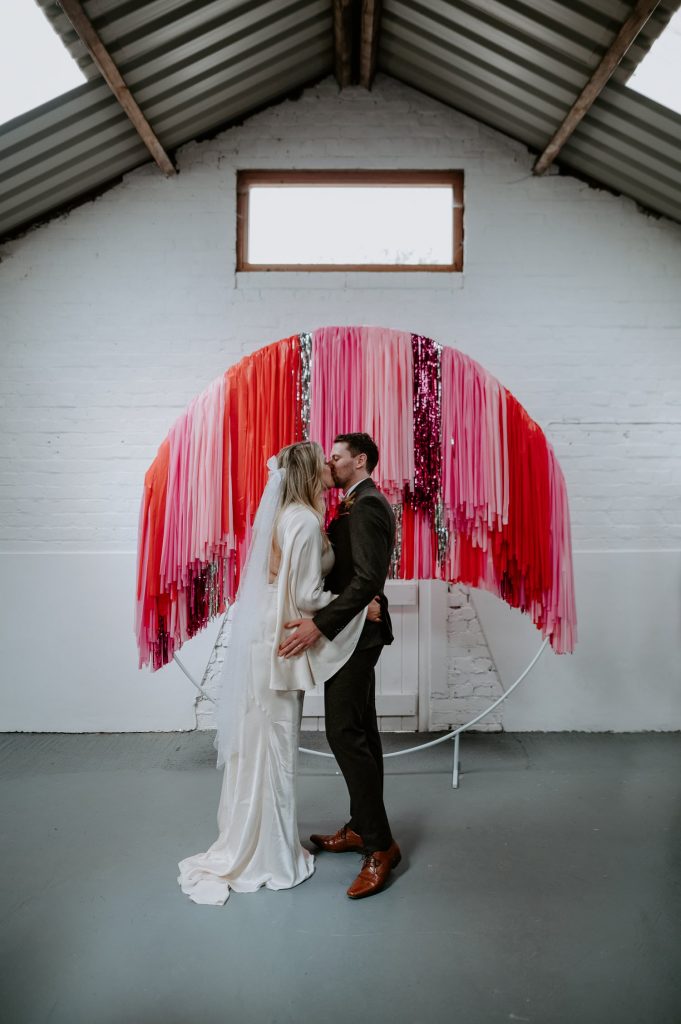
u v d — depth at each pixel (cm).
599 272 369
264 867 217
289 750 219
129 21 265
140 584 292
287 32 313
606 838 250
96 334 368
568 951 186
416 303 369
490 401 298
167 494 292
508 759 329
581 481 370
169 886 216
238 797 220
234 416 296
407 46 334
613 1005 166
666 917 202
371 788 215
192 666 365
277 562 223
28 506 367
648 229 369
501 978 175
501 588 304
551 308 369
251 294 369
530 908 206
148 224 369
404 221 372
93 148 331
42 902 207
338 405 296
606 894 213
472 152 370
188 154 369
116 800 280
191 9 272
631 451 370
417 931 194
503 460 296
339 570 224
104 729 363
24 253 367
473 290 369
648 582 367
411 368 298
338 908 205
